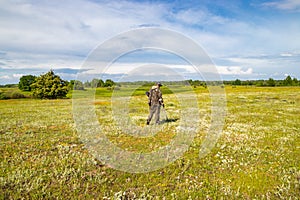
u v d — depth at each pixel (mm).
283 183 6301
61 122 15109
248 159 8188
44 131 12289
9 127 13297
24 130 12500
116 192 5953
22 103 34906
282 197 5656
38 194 5652
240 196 5770
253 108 23656
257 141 10570
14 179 6312
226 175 6945
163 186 6316
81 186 6164
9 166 7250
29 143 9875
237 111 21375
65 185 6137
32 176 6547
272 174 6980
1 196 5480
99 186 6219
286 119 17047
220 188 6129
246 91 50625
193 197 5730
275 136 11547
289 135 11750
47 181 6316
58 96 51562
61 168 7105
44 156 8219
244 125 14492
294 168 7289
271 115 19016
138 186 6312
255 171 7168
